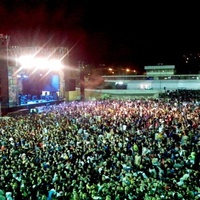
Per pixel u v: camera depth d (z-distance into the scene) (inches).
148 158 574.9
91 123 1013.2
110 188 400.2
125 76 2967.5
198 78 2807.6
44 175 464.8
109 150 641.0
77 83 2541.8
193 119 1002.7
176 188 411.8
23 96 1942.7
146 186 408.5
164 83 2770.7
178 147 655.1
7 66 1520.7
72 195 385.7
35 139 768.3
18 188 419.5
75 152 620.7
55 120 1104.2
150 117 1078.4
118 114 1198.9
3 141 756.6
